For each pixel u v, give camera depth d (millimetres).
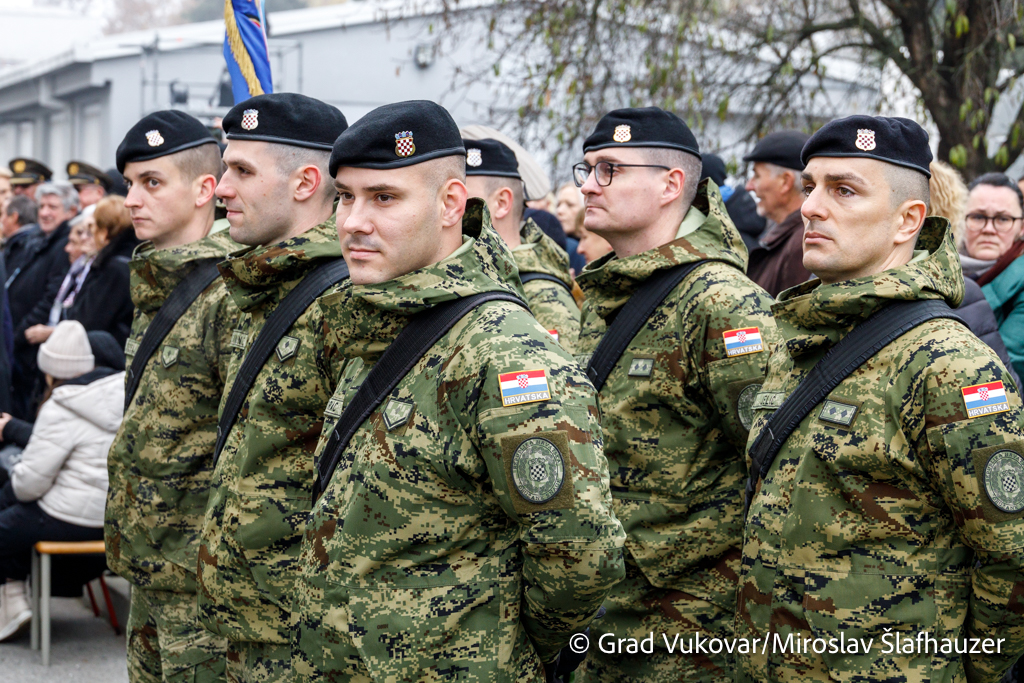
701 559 2758
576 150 8680
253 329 2869
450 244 2100
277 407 2688
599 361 2916
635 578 2824
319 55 14320
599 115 8273
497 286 2035
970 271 4094
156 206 3467
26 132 20609
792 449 2252
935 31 8117
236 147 2846
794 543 2199
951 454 2027
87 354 4801
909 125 2285
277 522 2664
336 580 1969
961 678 2154
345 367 2480
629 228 3035
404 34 14312
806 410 2238
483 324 1942
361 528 1958
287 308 2740
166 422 3314
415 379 1995
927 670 2088
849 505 2154
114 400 4777
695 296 2773
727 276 2793
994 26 7301
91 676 4527
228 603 2713
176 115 3510
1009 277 3949
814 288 2348
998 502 2008
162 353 3363
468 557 1946
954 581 2131
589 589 1862
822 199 2279
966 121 7680
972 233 4098
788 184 4363
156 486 3322
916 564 2107
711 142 8445
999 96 7668
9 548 4715
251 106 2844
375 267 2010
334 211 2932
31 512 4695
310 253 2713
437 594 1916
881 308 2205
